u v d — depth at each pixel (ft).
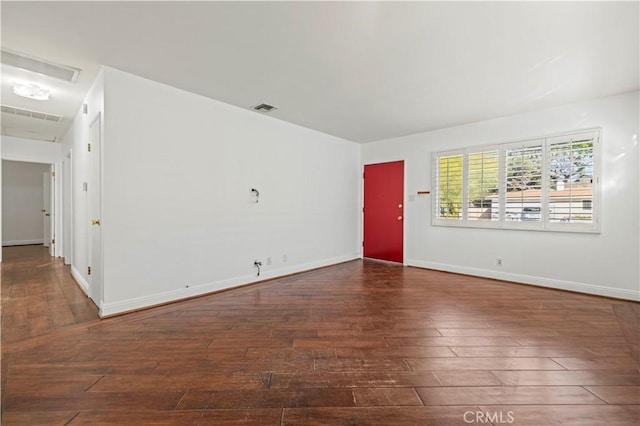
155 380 5.62
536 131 12.47
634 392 5.30
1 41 7.33
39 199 24.27
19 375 5.75
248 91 10.58
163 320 8.55
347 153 18.26
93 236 9.80
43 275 13.60
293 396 5.18
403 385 5.51
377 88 10.26
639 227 10.30
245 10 6.17
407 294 11.26
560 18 6.34
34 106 11.87
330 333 7.75
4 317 8.66
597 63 8.35
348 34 7.05
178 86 10.11
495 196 13.61
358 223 19.21
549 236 12.20
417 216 16.46
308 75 9.25
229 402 5.00
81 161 11.87
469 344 7.14
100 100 8.90
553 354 6.66
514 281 13.07
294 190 14.84
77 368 6.01
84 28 6.79
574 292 11.55
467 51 7.77
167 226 10.07
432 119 13.76
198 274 10.93
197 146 10.88
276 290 11.77
